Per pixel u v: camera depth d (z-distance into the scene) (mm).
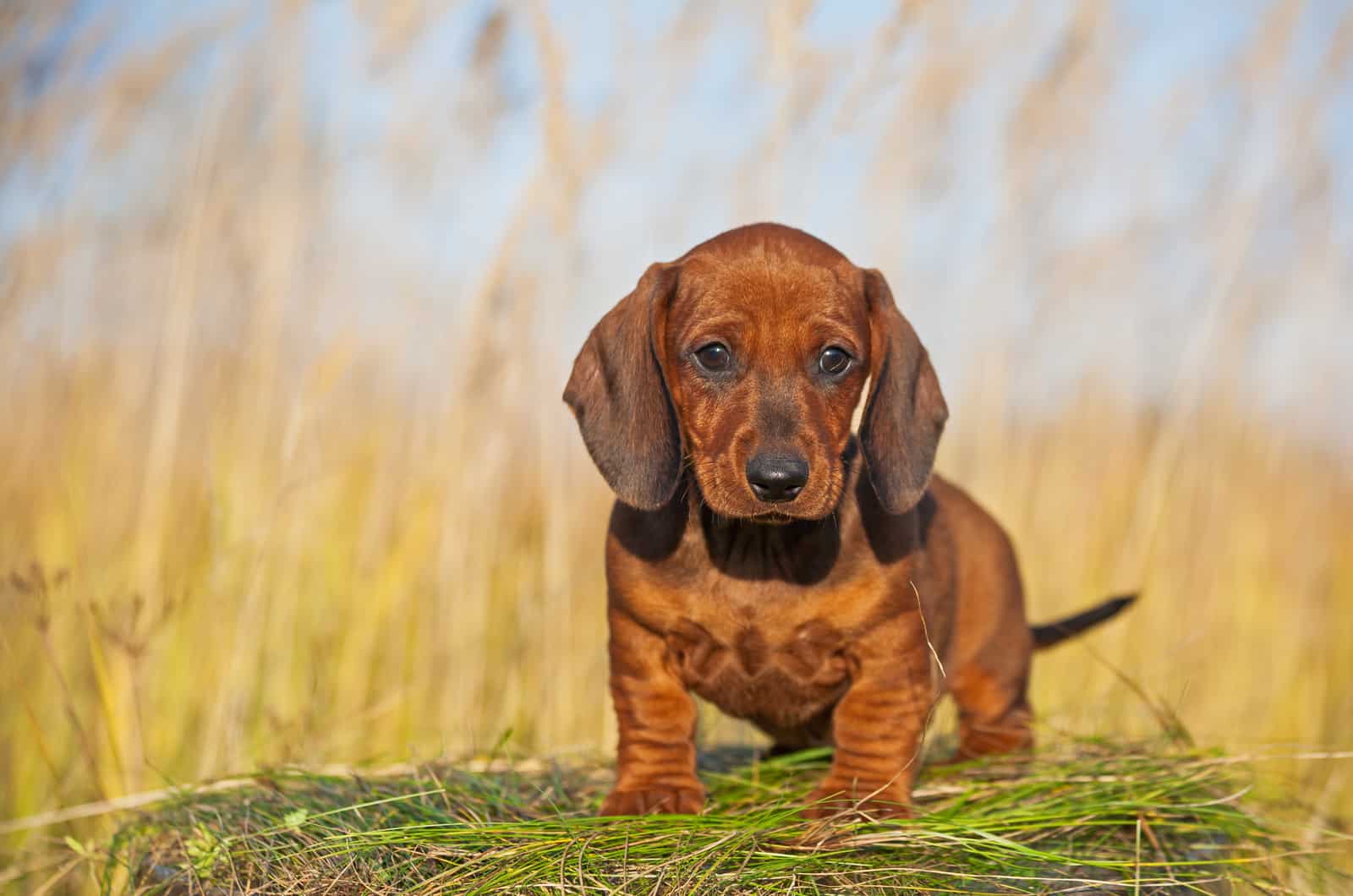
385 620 5855
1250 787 3520
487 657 5832
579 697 5758
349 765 3889
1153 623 6727
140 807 4027
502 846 2863
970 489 7020
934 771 3703
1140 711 5859
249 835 3018
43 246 6180
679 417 3385
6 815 5094
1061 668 6500
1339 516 8070
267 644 5504
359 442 6492
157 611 5426
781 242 3402
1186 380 6699
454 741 5391
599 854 2783
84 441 6109
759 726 3760
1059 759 3770
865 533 3307
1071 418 7312
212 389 6117
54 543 5809
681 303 3357
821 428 3150
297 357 6293
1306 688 6738
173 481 6082
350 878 2811
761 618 3285
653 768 3291
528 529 6090
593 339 3479
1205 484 7246
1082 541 7043
